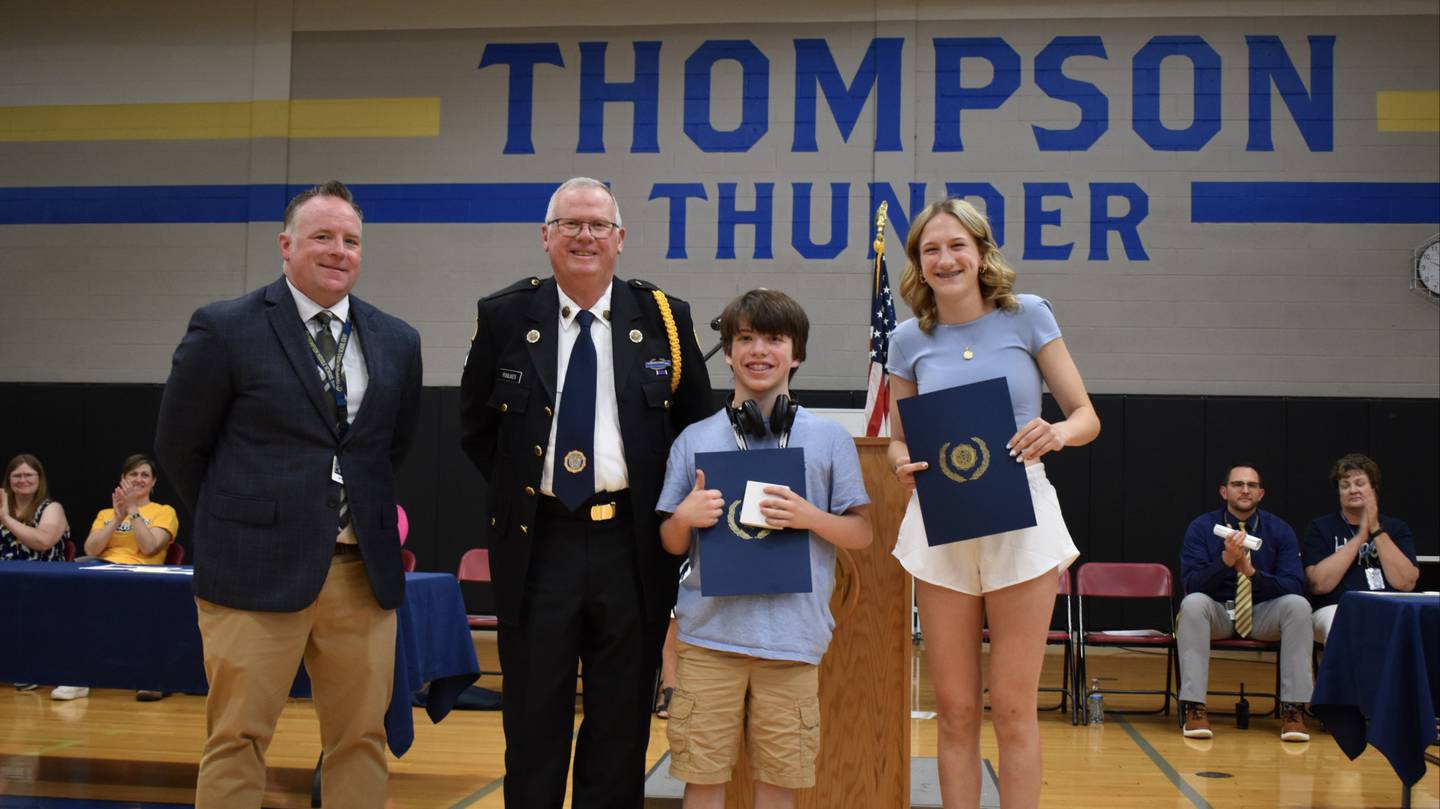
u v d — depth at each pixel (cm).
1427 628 359
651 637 254
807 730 242
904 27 883
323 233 250
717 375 876
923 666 734
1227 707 609
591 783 250
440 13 914
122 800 373
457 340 898
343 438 252
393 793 391
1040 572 239
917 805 327
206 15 932
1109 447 836
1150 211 859
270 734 245
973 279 251
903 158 877
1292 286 847
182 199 925
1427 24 843
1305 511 823
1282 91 853
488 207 902
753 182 888
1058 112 869
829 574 250
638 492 253
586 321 261
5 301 934
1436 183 839
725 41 895
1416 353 835
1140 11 866
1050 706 610
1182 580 568
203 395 245
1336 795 407
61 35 942
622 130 898
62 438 899
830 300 876
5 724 498
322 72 920
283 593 240
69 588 387
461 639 420
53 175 937
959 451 239
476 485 865
